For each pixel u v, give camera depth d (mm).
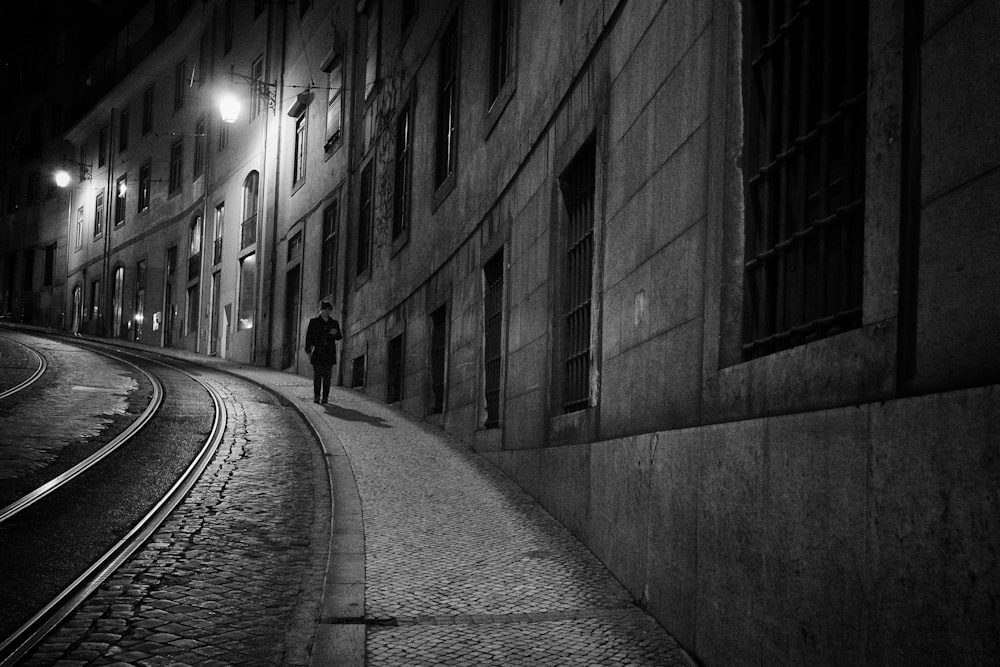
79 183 43969
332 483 8336
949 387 2316
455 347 11820
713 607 3877
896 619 2443
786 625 3148
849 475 2727
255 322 25500
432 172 13781
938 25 2438
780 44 3779
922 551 2326
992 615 2039
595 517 6004
